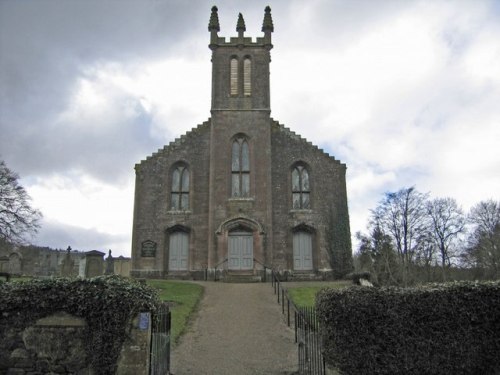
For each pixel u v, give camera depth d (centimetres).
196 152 3809
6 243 4806
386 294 1305
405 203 5156
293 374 1434
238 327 2000
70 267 4294
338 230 3688
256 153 3691
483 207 5709
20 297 1184
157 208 3703
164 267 3606
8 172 4616
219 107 3778
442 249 5334
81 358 1162
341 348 1295
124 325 1168
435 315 1289
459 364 1270
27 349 1173
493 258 5281
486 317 1295
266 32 3928
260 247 3494
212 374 1435
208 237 3597
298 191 3788
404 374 1259
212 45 3894
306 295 2597
